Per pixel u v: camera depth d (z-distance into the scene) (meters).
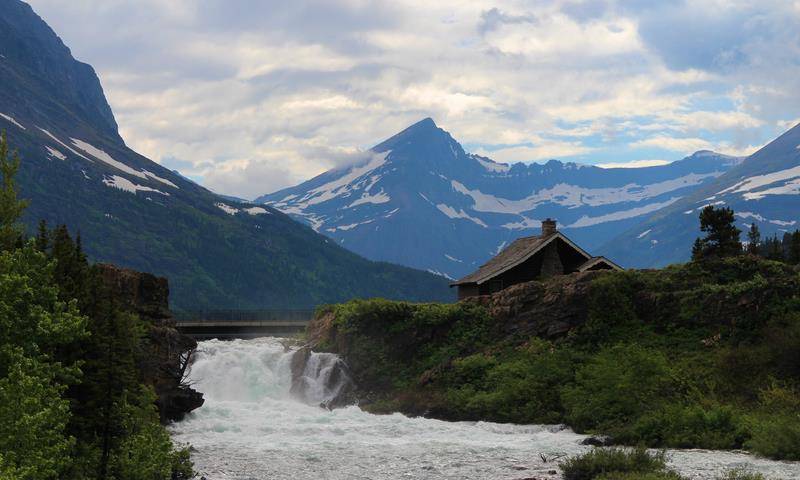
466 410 46.47
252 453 33.81
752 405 39.03
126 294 40.31
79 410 24.52
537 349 50.62
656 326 49.31
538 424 43.12
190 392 42.97
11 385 17.19
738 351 43.34
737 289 47.56
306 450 34.66
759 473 26.50
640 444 34.16
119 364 26.28
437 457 32.94
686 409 37.53
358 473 29.75
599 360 45.50
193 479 27.89
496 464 31.20
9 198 24.28
